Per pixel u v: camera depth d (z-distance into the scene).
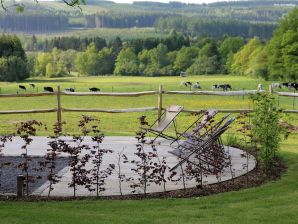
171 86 66.38
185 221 5.39
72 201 6.32
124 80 87.69
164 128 10.19
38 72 103.06
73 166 6.62
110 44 119.25
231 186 7.21
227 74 100.81
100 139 6.96
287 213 5.70
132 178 7.48
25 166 6.73
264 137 8.11
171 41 113.50
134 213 5.72
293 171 8.10
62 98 37.06
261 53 76.00
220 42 112.31
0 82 78.12
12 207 5.89
